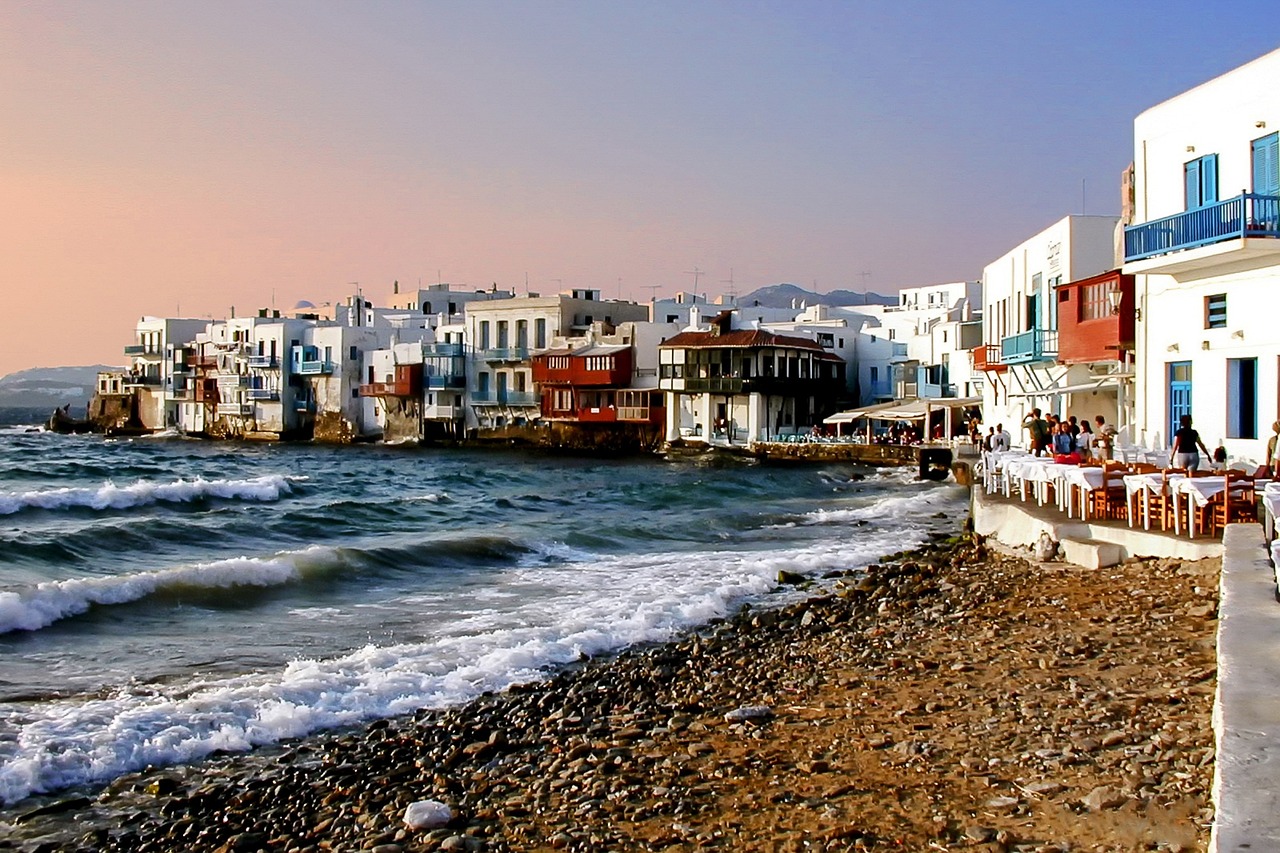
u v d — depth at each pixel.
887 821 7.63
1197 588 14.27
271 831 9.05
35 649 16.22
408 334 107.62
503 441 94.75
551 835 8.16
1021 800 7.66
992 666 12.13
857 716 10.76
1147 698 9.78
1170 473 17.78
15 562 25.12
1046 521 19.75
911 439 67.81
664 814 8.38
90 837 9.10
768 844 7.51
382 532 33.47
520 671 14.73
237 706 12.84
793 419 79.25
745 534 32.72
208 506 41.47
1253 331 21.19
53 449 93.31
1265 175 21.33
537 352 91.88
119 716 12.34
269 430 111.88
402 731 12.07
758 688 12.66
